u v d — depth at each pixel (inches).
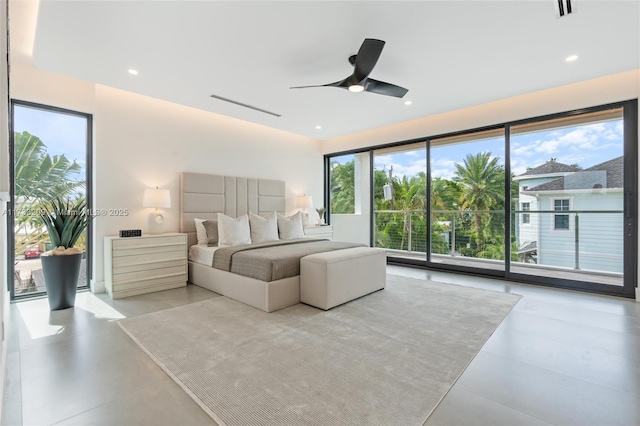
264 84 134.9
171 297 134.6
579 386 67.4
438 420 56.7
